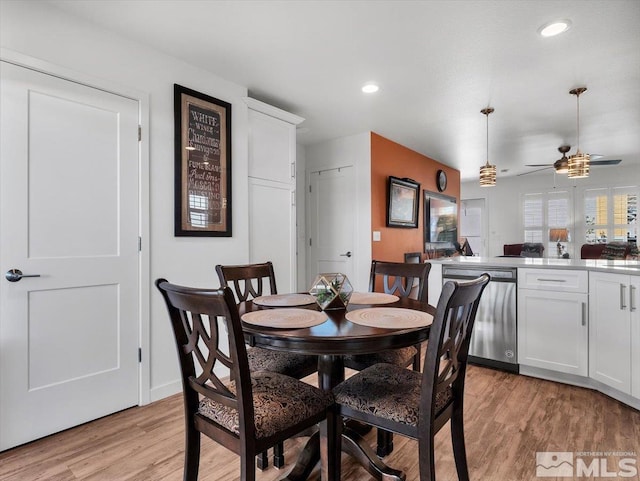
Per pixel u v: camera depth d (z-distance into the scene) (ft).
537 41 7.64
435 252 19.21
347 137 14.69
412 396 4.46
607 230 23.11
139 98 7.77
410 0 6.34
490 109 11.64
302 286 15.87
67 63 6.75
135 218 7.70
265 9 6.61
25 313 6.27
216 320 3.94
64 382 6.71
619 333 7.76
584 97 10.72
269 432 3.99
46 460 5.82
